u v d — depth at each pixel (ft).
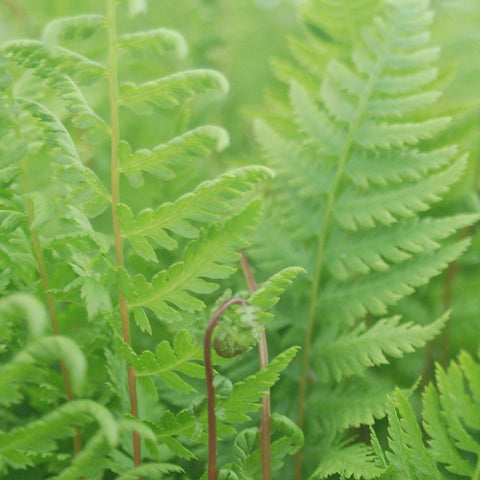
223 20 3.39
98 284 2.21
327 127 2.60
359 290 2.55
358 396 2.48
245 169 2.19
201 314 2.48
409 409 2.20
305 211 2.62
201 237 2.22
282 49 3.45
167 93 2.22
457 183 2.68
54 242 2.25
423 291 2.68
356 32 2.74
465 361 2.08
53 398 2.33
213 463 2.21
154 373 2.25
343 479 2.29
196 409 2.22
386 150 2.59
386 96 2.64
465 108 2.63
